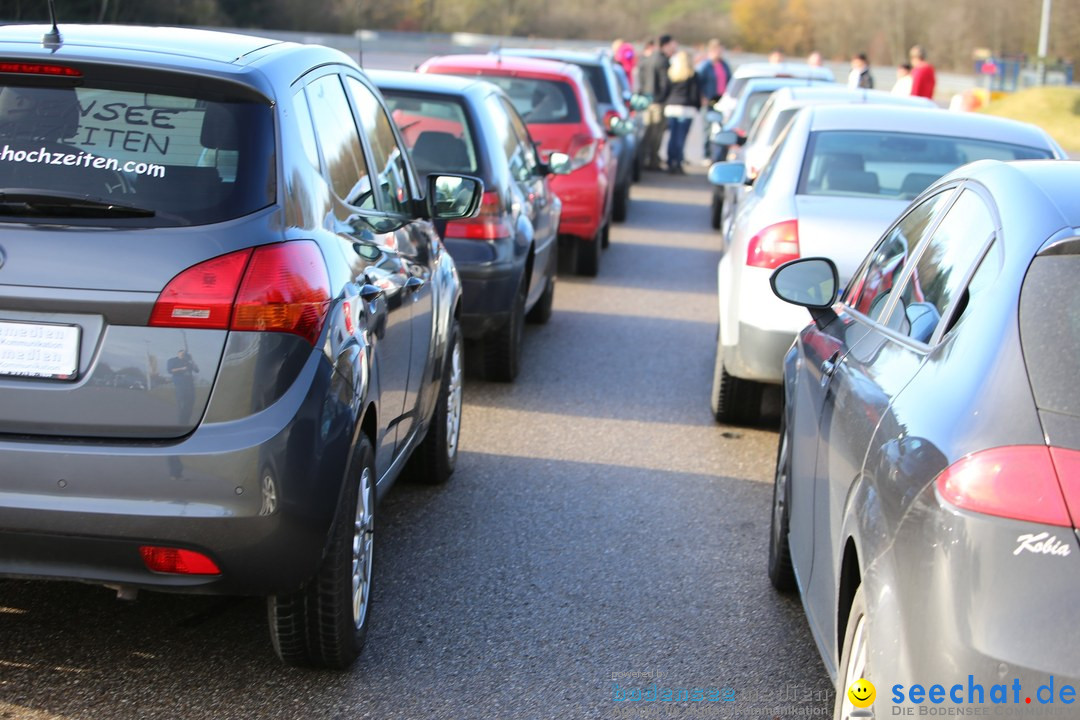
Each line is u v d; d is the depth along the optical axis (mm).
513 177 9867
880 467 3439
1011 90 60375
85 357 3965
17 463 3949
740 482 7574
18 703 4391
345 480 4430
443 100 9461
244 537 3992
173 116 4273
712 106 25734
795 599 5762
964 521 2893
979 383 3096
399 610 5406
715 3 88000
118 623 5090
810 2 86688
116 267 3957
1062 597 2770
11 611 5145
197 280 3973
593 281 14734
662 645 5188
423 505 6836
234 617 5219
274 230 4160
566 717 4523
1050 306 3127
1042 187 3674
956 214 4238
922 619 2945
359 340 4531
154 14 31938
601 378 10125
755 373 7902
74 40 4492
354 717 4441
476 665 4910
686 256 16859
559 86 14188
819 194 8227
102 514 3932
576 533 6512
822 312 5539
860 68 29234
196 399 3969
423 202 6500
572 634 5250
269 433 3988
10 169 4129
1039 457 2861
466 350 10008
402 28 47438
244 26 35000
